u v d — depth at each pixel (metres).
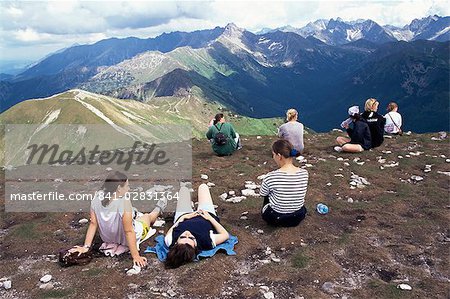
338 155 7.12
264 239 3.96
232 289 3.12
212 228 3.78
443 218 4.30
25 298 3.02
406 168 6.20
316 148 7.76
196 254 3.48
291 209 4.02
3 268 3.49
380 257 3.53
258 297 2.99
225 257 3.58
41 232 4.18
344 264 3.47
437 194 5.02
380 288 3.06
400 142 8.07
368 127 7.27
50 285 3.17
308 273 3.30
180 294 3.03
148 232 3.96
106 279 3.19
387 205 4.71
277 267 3.40
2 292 3.11
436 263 3.48
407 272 3.32
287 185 3.93
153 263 3.47
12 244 3.95
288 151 3.93
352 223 4.28
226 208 4.73
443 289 3.04
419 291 3.01
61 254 3.47
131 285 3.12
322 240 3.89
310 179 5.69
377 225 4.21
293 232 4.02
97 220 3.57
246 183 5.59
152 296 2.97
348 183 5.53
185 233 3.51
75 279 3.24
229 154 7.32
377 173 5.94
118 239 3.62
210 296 3.02
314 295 3.00
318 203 4.79
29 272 3.41
